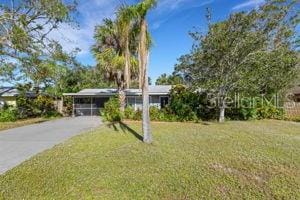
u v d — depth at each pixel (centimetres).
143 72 1141
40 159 870
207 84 1888
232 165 797
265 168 773
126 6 1124
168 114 2153
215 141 1166
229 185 643
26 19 1409
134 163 812
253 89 1897
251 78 1831
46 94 2781
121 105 2277
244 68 1833
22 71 1509
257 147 1041
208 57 1847
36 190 607
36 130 1677
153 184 639
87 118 2634
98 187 620
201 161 835
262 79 1900
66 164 803
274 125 1788
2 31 1384
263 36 1775
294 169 766
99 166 781
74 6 1534
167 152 953
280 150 988
